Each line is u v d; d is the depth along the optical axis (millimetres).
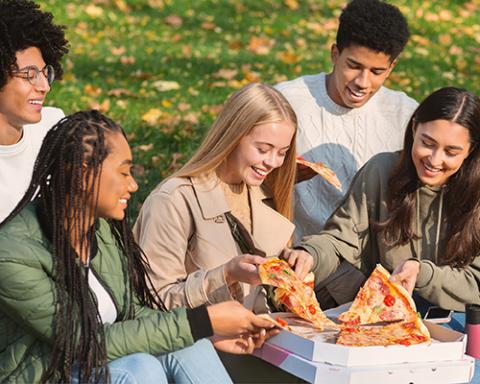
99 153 3525
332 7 14820
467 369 3961
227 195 4410
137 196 6754
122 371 3488
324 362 3809
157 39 12344
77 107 8867
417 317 4086
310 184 5395
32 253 3445
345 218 4887
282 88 5500
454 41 13570
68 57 10859
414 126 4664
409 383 3838
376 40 5074
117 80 10062
